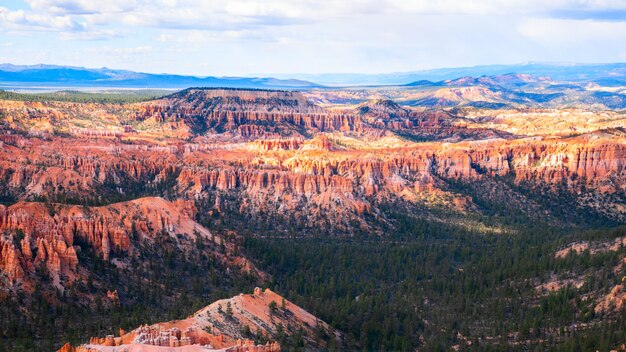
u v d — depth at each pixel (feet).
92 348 586.45
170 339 593.42
